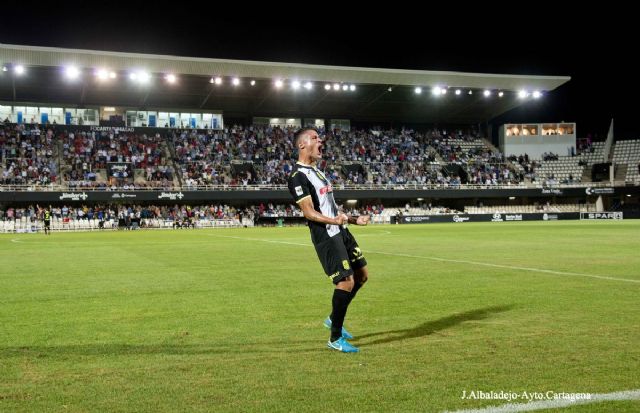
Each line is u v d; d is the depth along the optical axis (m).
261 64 48.19
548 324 6.20
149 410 3.64
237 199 52.00
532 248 18.19
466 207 58.88
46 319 6.86
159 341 5.60
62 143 52.09
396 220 53.78
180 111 58.41
